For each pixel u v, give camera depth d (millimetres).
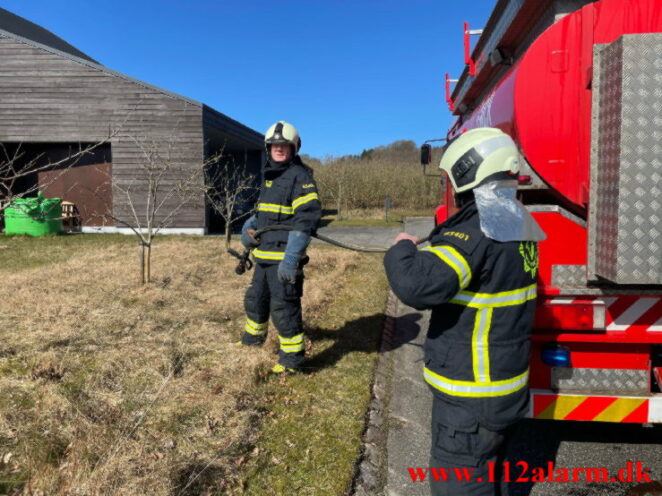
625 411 2408
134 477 2312
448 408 1776
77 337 4363
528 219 1788
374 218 19938
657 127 1993
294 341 3662
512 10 2873
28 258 8672
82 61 12867
